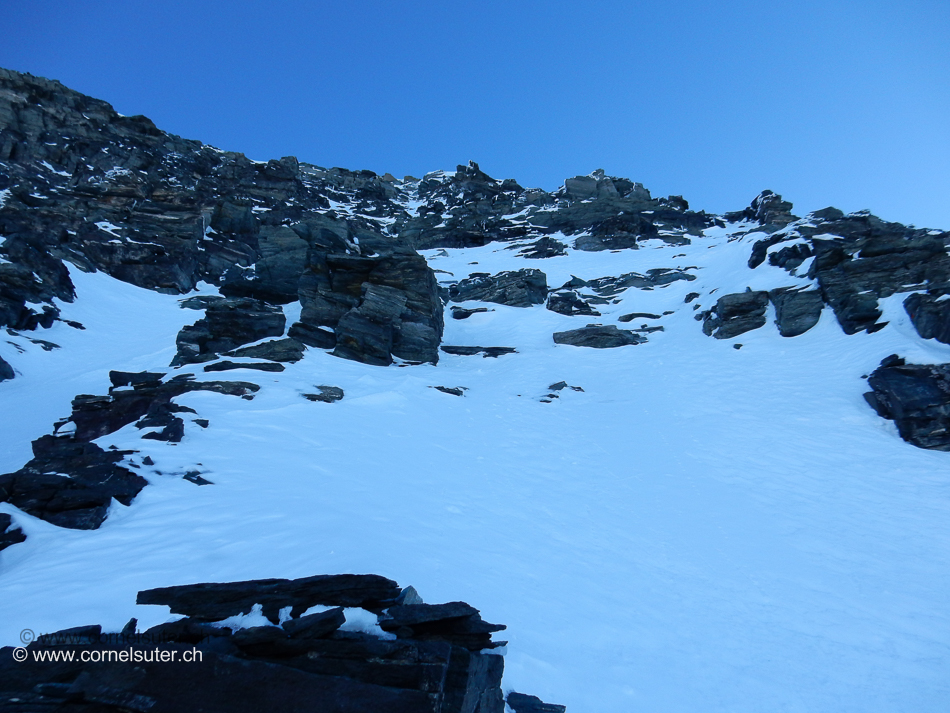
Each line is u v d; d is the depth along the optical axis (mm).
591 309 40625
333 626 6004
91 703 4938
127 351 29781
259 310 26859
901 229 40312
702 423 20859
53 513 9984
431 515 12148
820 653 8977
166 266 43469
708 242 59000
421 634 6461
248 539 9000
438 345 32531
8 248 34188
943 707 7895
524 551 11203
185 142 71562
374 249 32562
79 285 37312
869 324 25031
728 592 10688
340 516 10578
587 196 80000
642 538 12812
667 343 32156
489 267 56438
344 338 27078
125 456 12438
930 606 10430
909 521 13719
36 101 60219
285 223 64562
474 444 18797
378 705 4977
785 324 28188
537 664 7484
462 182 91562
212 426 15797
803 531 13281
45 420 20281
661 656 8461
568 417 22562
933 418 18203
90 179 55750
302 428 17109
